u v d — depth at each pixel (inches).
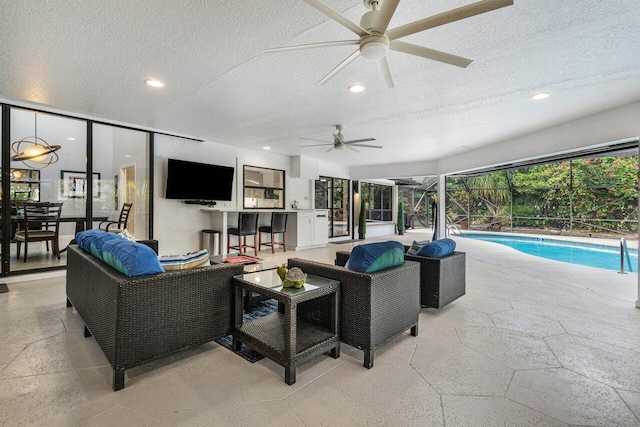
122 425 55.5
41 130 160.9
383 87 119.1
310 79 112.0
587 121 156.9
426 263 116.6
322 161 318.7
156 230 199.3
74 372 72.8
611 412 59.6
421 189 533.0
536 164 251.1
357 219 392.2
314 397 64.7
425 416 58.7
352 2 68.7
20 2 68.4
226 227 216.8
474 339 93.4
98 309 76.4
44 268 159.8
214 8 70.9
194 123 175.5
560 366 77.2
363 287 78.4
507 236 403.9
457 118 161.8
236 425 55.9
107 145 181.6
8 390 65.3
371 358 77.2
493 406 61.7
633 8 70.2
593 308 121.1
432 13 74.0
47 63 99.9
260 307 120.9
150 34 82.3
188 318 76.8
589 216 362.0
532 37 83.2
